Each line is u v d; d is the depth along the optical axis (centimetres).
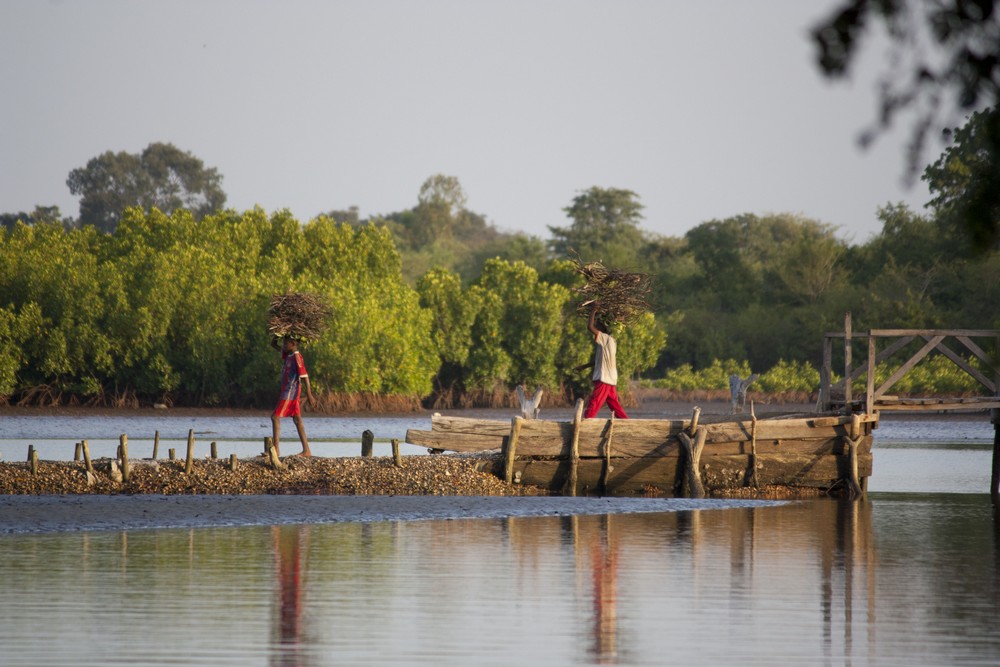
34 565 5012
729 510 7400
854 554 5519
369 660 3444
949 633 3841
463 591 4516
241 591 4462
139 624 3881
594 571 4988
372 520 6631
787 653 3572
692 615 4112
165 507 6744
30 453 7181
